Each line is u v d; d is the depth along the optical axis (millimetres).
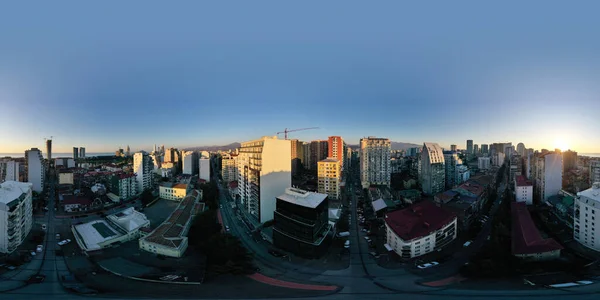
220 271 101375
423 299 84062
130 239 132250
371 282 95688
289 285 93562
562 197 194625
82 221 164375
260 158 155375
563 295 84125
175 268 104562
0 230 117062
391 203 185500
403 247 115125
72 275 99188
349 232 146750
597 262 106625
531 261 106750
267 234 138500
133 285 92312
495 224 152750
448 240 129750
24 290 88375
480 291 87938
